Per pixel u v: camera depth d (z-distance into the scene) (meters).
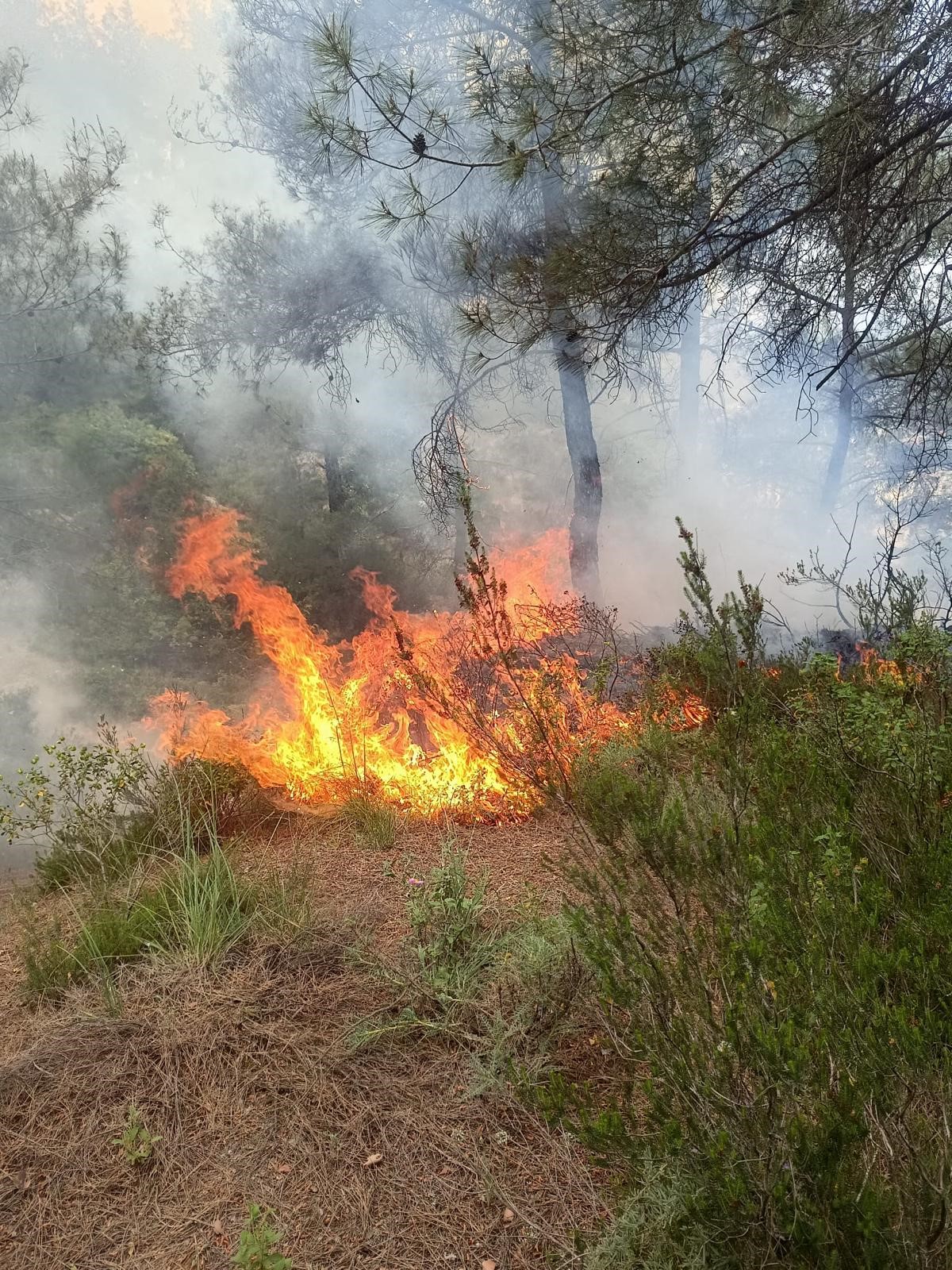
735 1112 1.74
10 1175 2.35
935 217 5.37
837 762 3.14
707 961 2.19
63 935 3.56
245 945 3.25
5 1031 2.92
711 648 4.87
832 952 2.02
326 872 3.92
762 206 5.45
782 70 4.87
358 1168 2.32
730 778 3.01
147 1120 2.50
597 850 3.72
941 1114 1.75
